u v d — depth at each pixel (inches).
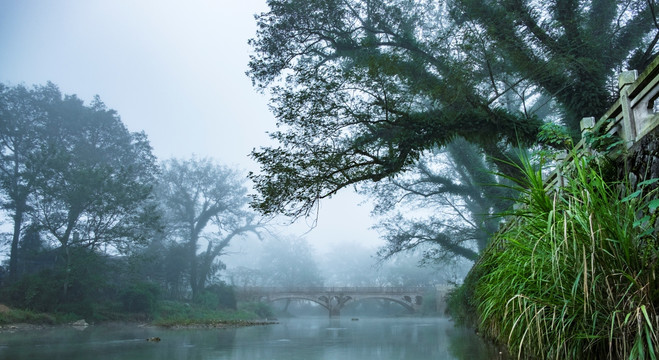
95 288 1192.8
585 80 546.9
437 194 1173.7
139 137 1652.3
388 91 431.8
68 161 1208.8
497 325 222.5
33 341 473.4
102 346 399.5
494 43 478.3
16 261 1222.9
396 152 479.5
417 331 649.6
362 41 626.8
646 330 113.1
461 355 281.1
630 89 179.9
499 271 181.2
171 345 406.6
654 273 126.2
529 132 505.4
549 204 156.8
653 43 585.0
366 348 360.5
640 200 143.5
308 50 669.9
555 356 152.5
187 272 1763.0
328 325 999.0
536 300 148.6
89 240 1176.8
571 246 136.7
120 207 1227.9
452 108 514.0
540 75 532.1
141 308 1253.1
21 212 1219.9
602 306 133.1
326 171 395.2
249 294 2255.2
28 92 1520.7
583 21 572.1
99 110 1643.7
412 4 688.4
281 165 380.5
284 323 1151.0
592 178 157.8
